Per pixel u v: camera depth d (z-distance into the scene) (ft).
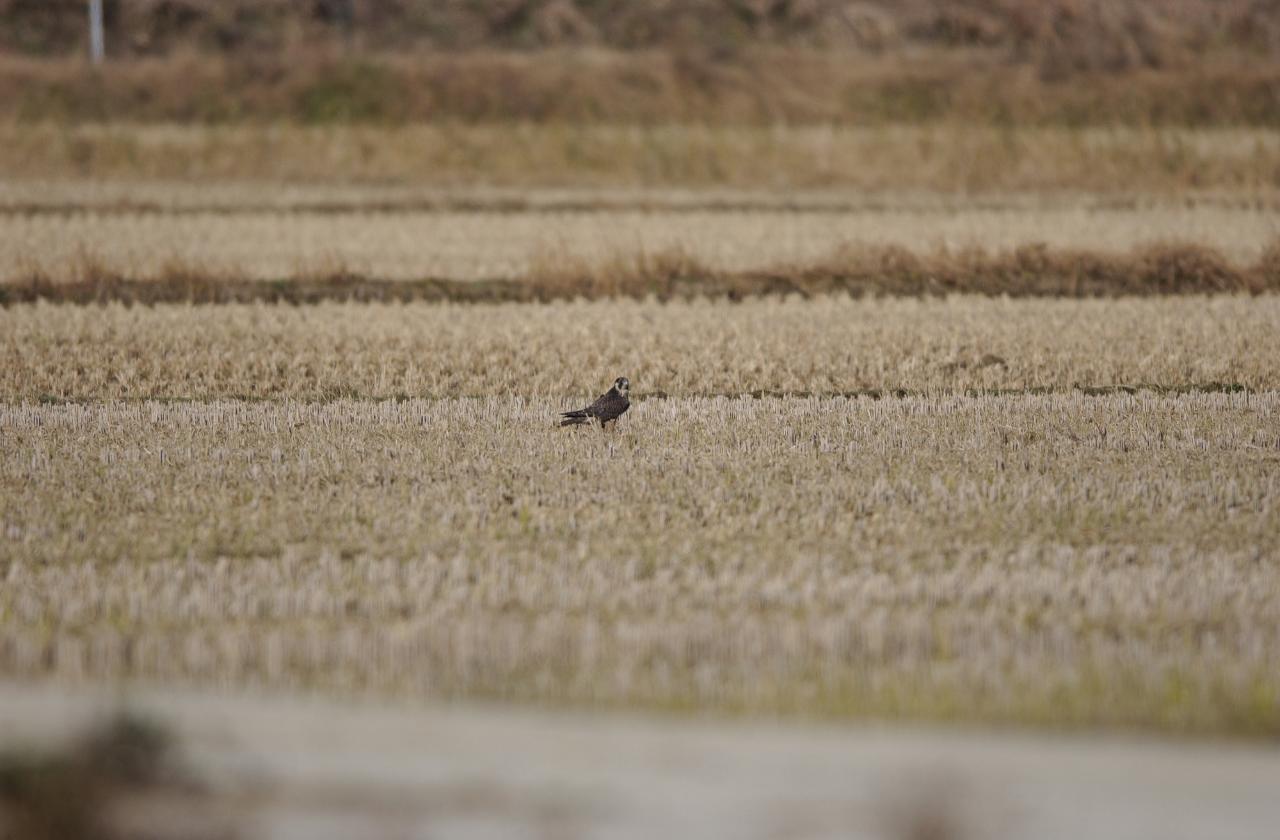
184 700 117.39
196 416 232.12
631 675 124.26
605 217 466.29
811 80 653.30
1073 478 194.80
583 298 342.44
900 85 649.20
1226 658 129.90
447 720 113.39
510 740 109.09
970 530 171.32
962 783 102.42
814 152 597.11
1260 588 148.77
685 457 204.85
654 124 616.39
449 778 102.27
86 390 255.70
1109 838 95.04
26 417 229.45
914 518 175.63
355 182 569.64
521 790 100.48
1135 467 201.36
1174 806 99.81
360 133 604.90
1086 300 337.72
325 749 106.73
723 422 228.43
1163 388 263.49
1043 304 333.01
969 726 114.83
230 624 138.62
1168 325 307.58
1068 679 123.54
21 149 577.43
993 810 98.48
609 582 150.00
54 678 123.65
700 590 147.64
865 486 189.37
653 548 163.02
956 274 362.53
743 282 357.82
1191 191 553.23
